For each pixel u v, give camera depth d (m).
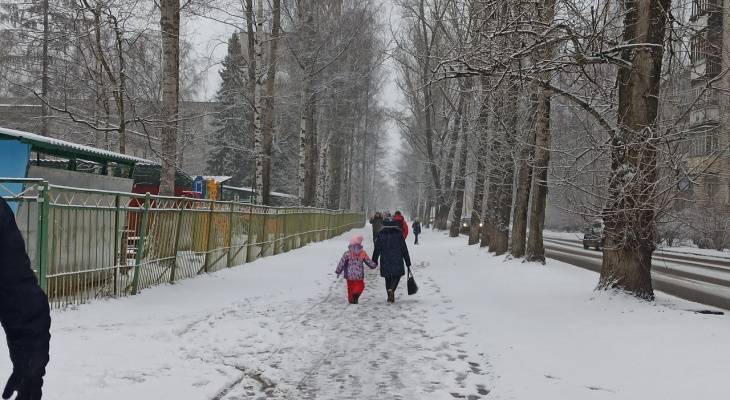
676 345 6.32
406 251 11.02
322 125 42.03
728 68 8.83
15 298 1.93
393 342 7.36
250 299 10.43
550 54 10.52
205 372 5.75
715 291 13.82
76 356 5.91
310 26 28.81
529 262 15.95
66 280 8.40
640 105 9.00
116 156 13.83
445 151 37.59
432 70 10.08
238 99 29.06
